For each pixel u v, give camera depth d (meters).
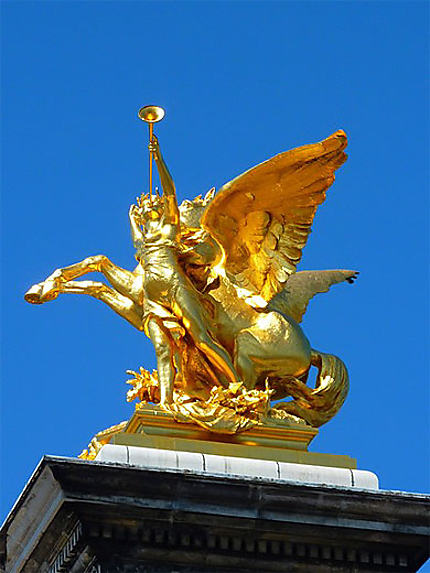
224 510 29.77
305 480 30.84
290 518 30.02
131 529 29.61
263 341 33.47
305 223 33.94
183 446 31.23
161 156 33.75
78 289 34.50
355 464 31.66
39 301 34.53
